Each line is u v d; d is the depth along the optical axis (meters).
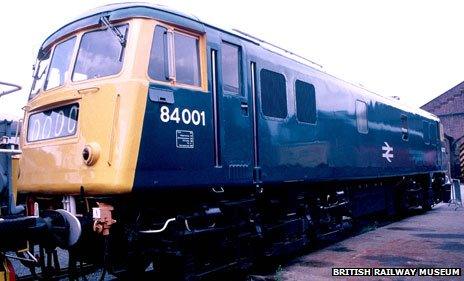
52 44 6.27
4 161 4.63
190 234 5.44
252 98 6.75
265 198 7.48
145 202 5.34
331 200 9.85
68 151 5.09
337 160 9.24
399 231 11.30
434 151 17.55
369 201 12.17
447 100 34.28
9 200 4.65
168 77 5.30
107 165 4.68
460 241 9.53
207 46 5.91
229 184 6.01
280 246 7.37
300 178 7.75
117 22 5.33
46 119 5.63
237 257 6.32
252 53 6.90
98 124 4.88
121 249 5.30
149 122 4.94
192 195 5.92
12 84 5.06
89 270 6.12
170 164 5.14
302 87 8.23
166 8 5.50
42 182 5.38
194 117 5.55
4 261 4.49
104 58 5.32
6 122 6.65
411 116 15.05
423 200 16.22
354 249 8.88
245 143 6.41
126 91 4.84
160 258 5.60
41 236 4.52
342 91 9.94
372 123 11.48
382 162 11.88
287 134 7.50
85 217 4.93
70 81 5.49
